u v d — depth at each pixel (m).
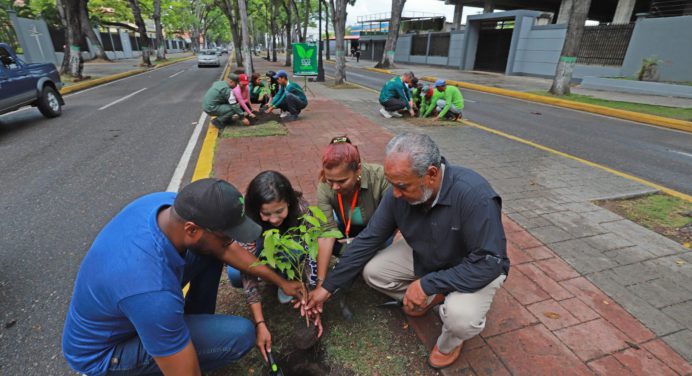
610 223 3.37
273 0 29.94
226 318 1.71
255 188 1.76
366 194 2.23
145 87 13.84
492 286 1.71
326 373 1.85
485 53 23.53
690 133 7.67
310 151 5.36
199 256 1.72
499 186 4.25
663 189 4.23
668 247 2.97
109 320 1.31
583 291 2.43
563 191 4.12
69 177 4.51
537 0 28.75
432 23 33.19
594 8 29.67
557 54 18.36
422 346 2.00
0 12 18.62
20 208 3.68
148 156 5.31
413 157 1.47
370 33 40.72
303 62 13.41
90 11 27.61
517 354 1.93
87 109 9.12
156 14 31.17
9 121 7.80
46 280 2.58
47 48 21.95
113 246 1.26
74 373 1.88
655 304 2.32
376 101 10.80
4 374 1.87
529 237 3.10
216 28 70.69
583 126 8.09
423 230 1.78
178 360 1.31
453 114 8.07
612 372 1.83
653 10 14.19
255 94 8.77
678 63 12.98
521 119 8.75
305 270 2.28
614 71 15.19
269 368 1.83
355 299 2.37
